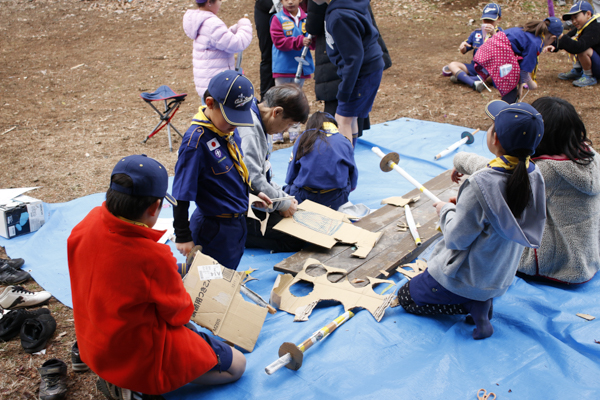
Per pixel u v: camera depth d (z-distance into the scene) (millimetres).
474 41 7691
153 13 12898
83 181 4918
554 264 3012
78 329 1962
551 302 2846
